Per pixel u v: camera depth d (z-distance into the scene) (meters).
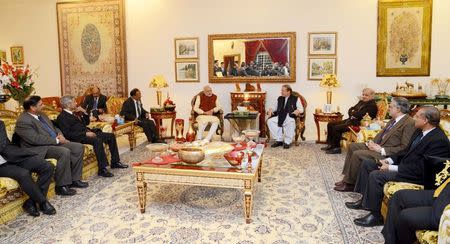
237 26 6.75
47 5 7.54
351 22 6.36
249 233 2.86
